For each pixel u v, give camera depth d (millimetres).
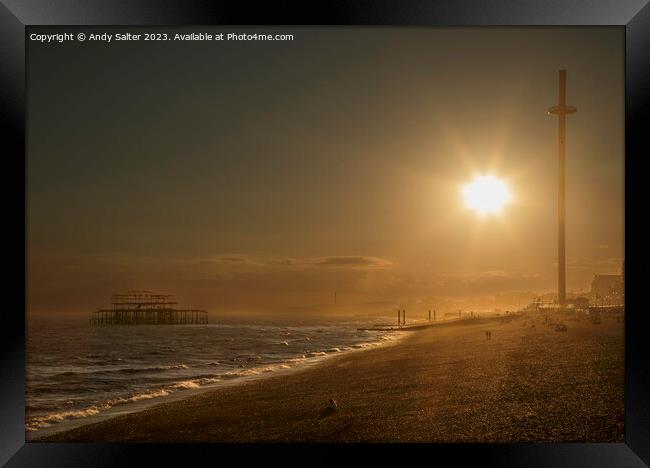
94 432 13039
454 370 17984
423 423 10789
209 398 17266
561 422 10227
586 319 29219
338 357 30578
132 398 19766
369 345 40062
